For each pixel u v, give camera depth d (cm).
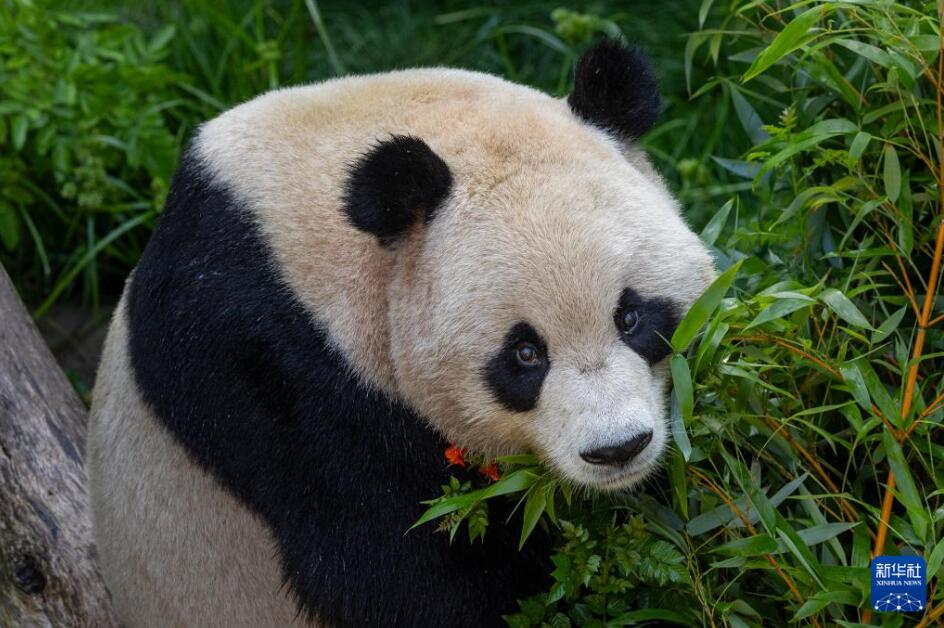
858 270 687
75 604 778
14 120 1077
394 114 639
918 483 660
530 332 576
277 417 628
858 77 709
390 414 621
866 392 589
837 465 679
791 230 724
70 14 1170
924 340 672
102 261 1180
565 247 568
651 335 594
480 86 664
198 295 635
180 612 709
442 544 647
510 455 627
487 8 1298
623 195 595
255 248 622
